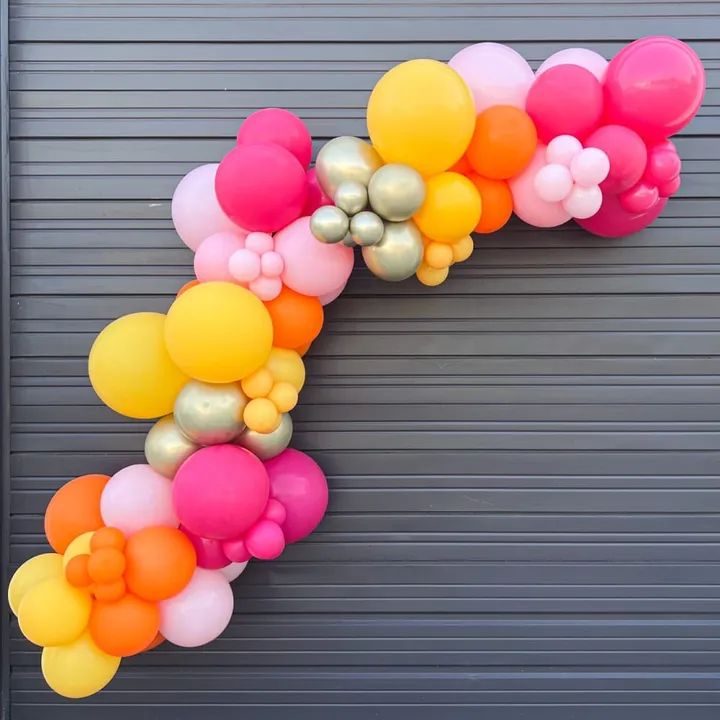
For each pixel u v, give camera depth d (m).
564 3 2.50
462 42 2.50
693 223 2.53
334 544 2.59
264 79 2.50
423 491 2.58
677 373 2.56
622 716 2.61
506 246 2.53
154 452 2.13
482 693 2.61
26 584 2.11
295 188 1.99
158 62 2.51
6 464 2.55
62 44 2.51
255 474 2.02
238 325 1.93
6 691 2.58
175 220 2.20
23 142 2.53
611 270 2.54
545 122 2.07
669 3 2.50
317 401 2.55
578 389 2.56
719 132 2.51
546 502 2.58
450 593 2.60
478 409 2.56
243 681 2.61
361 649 2.61
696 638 2.61
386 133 1.96
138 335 2.05
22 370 2.56
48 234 2.54
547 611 2.61
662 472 2.58
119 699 2.61
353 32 2.50
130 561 2.00
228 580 2.29
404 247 2.03
